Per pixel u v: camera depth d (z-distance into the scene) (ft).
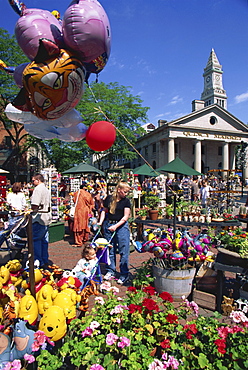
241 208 20.27
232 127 119.14
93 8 6.66
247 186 94.43
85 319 6.90
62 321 6.49
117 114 66.80
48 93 7.00
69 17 6.56
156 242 10.48
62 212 28.78
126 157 78.33
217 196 34.06
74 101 7.65
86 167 29.60
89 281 9.65
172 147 107.45
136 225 20.47
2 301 7.39
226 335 6.07
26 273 8.66
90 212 19.43
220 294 9.34
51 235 20.03
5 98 64.34
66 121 8.87
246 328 6.24
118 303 7.43
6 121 77.30
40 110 7.48
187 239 10.30
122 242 11.61
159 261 10.65
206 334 6.45
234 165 129.39
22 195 18.49
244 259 9.27
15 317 6.61
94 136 9.15
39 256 12.39
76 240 18.97
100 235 18.29
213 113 115.75
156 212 19.45
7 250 12.17
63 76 6.79
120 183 11.72
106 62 7.85
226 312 9.17
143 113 75.66
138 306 6.76
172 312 6.98
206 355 6.23
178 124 110.63
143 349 6.01
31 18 6.85
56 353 6.49
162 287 9.95
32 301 6.94
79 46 6.79
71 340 6.28
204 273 10.59
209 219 19.79
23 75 6.95
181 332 6.72
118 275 13.00
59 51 6.73
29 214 7.52
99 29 6.69
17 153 80.84
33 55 7.18
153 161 123.34
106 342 5.76
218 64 216.74
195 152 112.47
